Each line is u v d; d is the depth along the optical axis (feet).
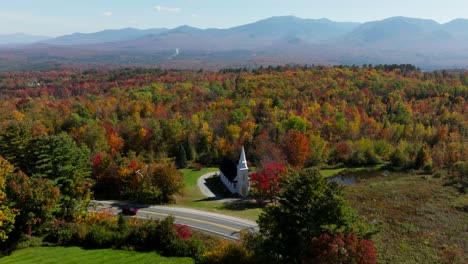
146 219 177.78
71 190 163.53
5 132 199.93
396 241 164.55
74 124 309.22
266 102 364.79
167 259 130.11
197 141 312.29
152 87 470.80
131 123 310.04
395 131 334.85
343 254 87.51
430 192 236.43
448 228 180.45
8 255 130.41
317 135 308.40
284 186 114.52
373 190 241.55
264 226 107.55
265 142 285.84
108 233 141.49
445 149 306.96
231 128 309.01
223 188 240.12
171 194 210.38
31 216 136.05
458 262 145.89
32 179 143.64
